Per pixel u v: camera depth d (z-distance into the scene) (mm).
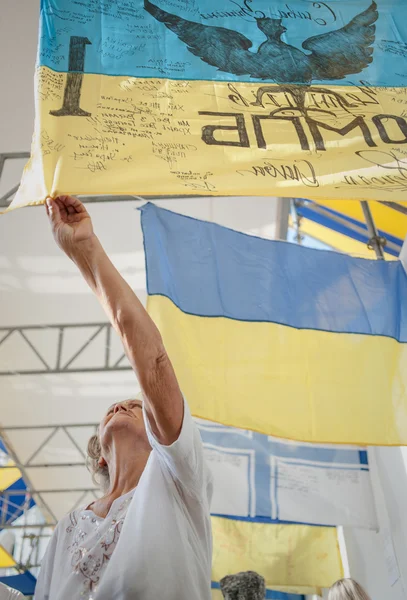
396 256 7242
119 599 1356
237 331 3895
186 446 1535
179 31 3072
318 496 4527
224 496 4406
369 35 3238
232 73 2936
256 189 2402
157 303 3748
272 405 3705
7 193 7805
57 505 13492
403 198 2426
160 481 1551
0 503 14695
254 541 4984
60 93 2635
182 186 2357
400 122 2779
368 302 4188
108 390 10719
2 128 7203
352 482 4613
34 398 10930
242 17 3213
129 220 8289
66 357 10250
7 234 8359
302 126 2711
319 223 7688
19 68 6598
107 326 9836
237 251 4195
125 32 2988
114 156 2400
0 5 6160
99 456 1970
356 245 7699
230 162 2492
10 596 1635
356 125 2746
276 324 3984
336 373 3871
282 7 3320
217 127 2641
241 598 2189
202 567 1495
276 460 4613
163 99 2738
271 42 3127
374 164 2557
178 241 4090
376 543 5711
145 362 1563
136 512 1485
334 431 3672
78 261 1780
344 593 2602
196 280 3988
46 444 11898
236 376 3750
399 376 3902
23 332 9953
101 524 1539
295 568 4879
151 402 1547
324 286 4219
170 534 1449
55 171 2273
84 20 2973
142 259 8828
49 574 1586
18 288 9195
